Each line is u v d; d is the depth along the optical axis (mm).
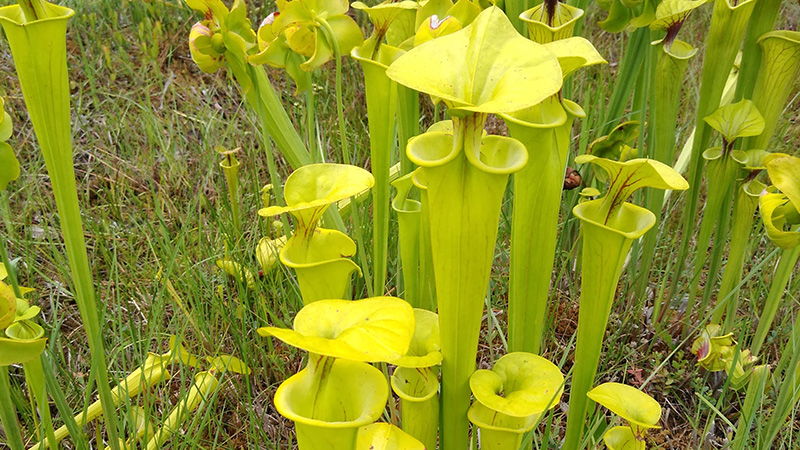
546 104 462
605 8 833
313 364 399
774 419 625
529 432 553
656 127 842
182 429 779
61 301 998
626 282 1018
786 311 938
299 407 403
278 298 937
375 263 644
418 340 494
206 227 1107
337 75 567
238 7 609
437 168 377
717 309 865
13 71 1422
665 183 433
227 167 976
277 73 1507
